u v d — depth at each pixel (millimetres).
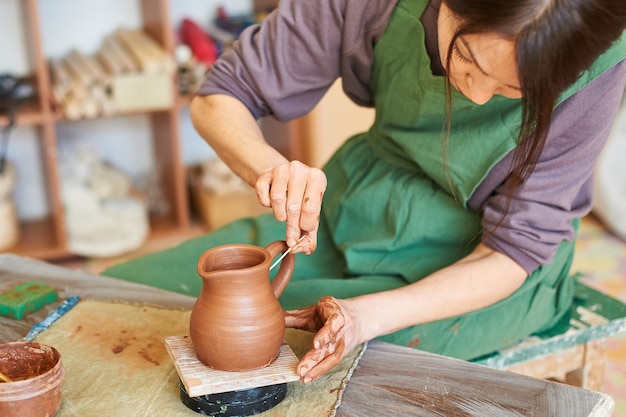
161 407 1007
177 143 2914
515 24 874
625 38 1202
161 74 2768
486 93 1017
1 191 2787
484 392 1043
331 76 1478
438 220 1454
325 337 1027
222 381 976
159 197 3242
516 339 1453
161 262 1606
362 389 1054
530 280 1373
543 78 917
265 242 1635
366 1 1347
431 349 1377
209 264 1007
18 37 2965
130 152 3260
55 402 960
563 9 865
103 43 3074
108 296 1334
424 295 1247
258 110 1514
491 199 1368
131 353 1140
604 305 1582
